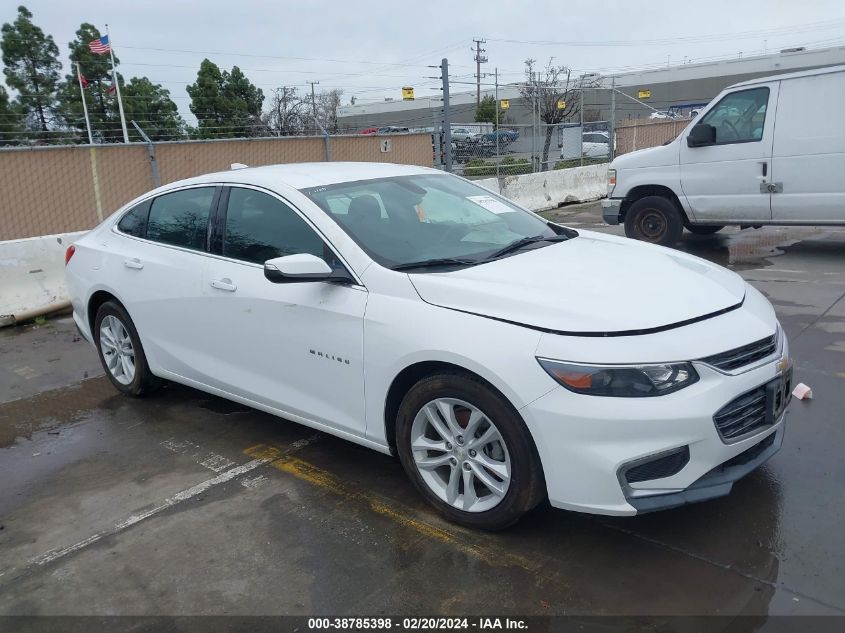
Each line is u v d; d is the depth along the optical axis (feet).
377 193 13.56
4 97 88.79
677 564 9.79
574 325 9.58
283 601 9.59
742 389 9.57
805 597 8.98
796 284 24.26
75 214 37.45
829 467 12.03
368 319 11.22
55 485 13.37
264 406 13.69
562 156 66.28
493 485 10.36
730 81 151.12
